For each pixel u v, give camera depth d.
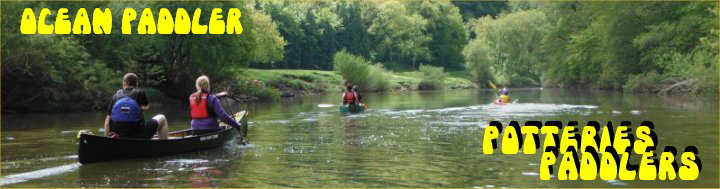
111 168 9.50
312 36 77.00
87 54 26.31
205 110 11.98
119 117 10.27
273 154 11.21
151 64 32.94
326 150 11.73
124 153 10.15
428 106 28.03
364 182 8.48
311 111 24.86
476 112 22.91
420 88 68.75
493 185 8.26
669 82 36.69
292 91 48.41
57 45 24.19
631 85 39.81
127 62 29.73
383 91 60.19
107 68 27.72
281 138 13.96
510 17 78.00
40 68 24.23
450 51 100.25
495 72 79.69
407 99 38.06
